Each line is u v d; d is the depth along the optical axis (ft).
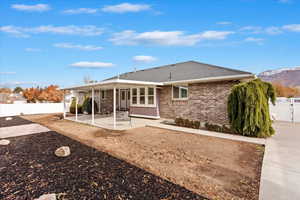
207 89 35.06
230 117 27.25
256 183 11.39
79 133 28.37
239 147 19.97
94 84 33.88
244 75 28.12
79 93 71.41
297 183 11.29
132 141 22.75
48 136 26.40
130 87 45.44
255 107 24.20
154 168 13.92
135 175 12.67
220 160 15.75
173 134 27.07
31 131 30.60
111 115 53.31
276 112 43.04
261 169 13.64
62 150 17.12
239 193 10.16
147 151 18.44
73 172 13.30
